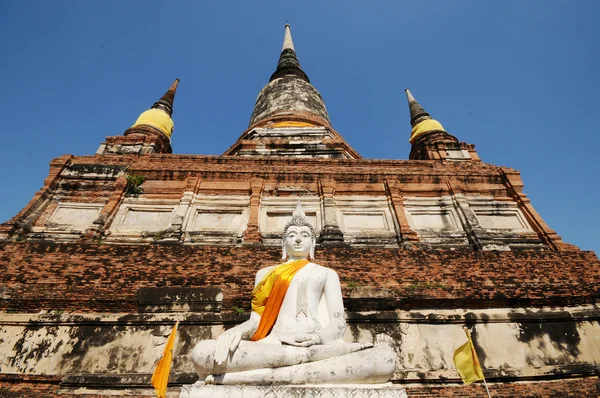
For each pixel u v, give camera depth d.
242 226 10.88
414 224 11.28
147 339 7.72
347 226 11.13
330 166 13.13
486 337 8.09
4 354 7.46
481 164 14.00
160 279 8.45
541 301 8.52
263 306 4.90
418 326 8.12
